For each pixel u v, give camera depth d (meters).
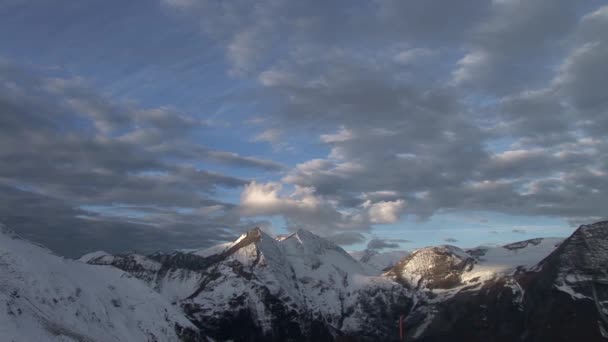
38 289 196.75
